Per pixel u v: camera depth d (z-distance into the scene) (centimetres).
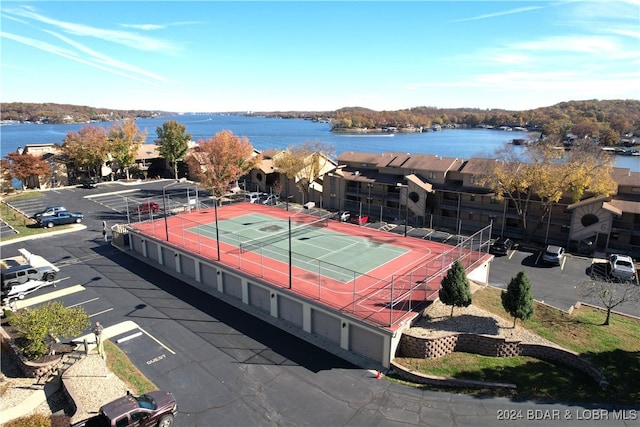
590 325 2769
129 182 8538
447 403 2106
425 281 3103
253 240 4147
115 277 3794
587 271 4022
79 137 8375
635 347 2495
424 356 2439
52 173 8294
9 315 2830
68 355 2528
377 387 2262
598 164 4428
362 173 6194
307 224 4834
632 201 4522
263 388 2258
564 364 2367
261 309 3203
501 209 5112
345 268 3244
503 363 2394
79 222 5562
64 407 2120
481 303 3041
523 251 4622
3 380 2338
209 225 4712
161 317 3061
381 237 4378
